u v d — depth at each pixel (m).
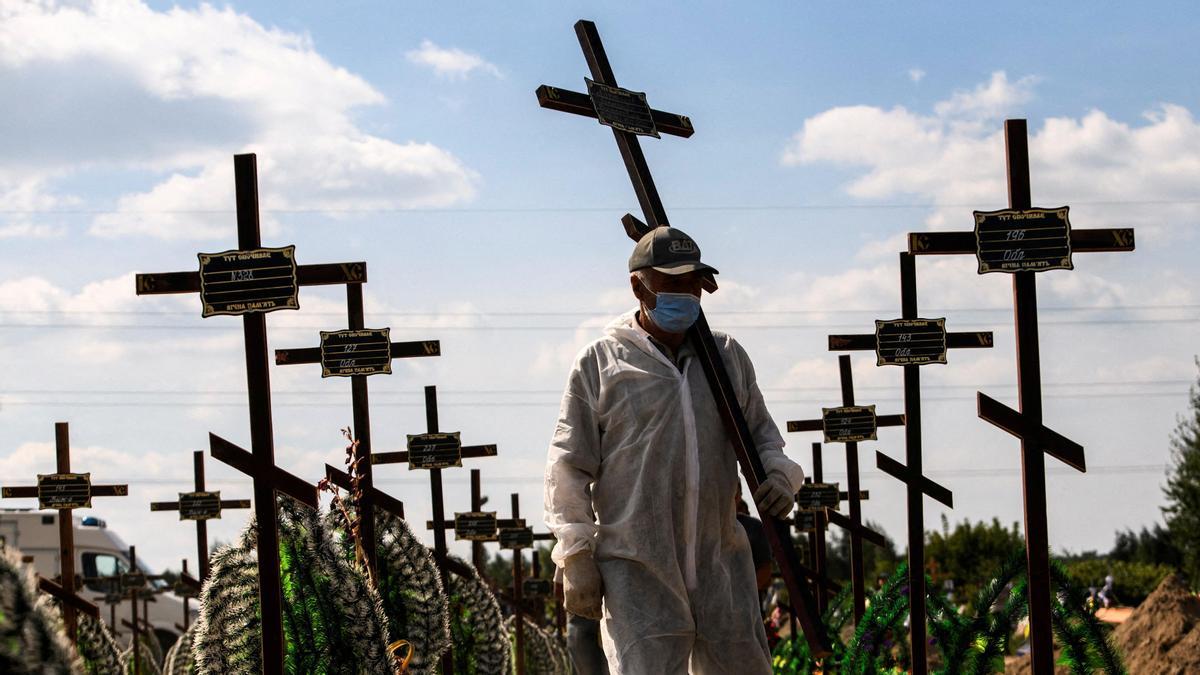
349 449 6.02
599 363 4.56
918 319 8.43
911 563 8.17
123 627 27.70
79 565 27.69
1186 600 12.92
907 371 8.43
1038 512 5.64
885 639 9.12
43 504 11.87
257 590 5.06
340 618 4.99
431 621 6.78
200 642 5.06
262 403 4.89
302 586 4.99
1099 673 6.99
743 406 4.70
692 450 4.45
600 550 4.48
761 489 4.41
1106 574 36.38
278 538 4.94
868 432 11.94
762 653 4.52
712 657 4.48
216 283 4.93
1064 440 5.66
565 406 4.57
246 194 4.99
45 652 2.56
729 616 4.46
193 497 15.73
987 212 5.71
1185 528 36.75
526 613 18.08
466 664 9.66
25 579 2.64
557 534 4.45
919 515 8.26
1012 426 5.67
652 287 4.52
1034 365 5.67
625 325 4.67
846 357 12.43
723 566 4.50
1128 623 13.27
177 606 28.45
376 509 6.89
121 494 12.00
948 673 7.50
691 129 5.23
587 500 4.50
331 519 5.72
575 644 5.48
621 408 4.48
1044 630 5.66
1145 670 12.16
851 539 12.73
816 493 12.72
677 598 4.40
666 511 4.42
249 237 4.97
